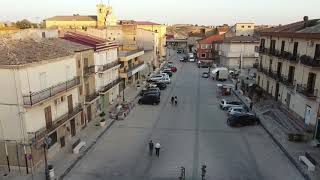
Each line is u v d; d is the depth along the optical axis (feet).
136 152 81.41
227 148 84.23
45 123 73.61
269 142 88.84
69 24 282.77
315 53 88.79
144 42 226.99
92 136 91.86
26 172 68.49
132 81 173.06
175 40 493.77
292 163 74.79
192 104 133.28
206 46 294.87
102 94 114.01
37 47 81.51
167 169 71.82
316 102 86.69
